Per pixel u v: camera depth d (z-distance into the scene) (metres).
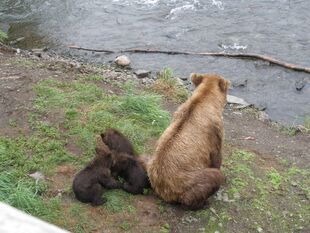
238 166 6.16
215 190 4.94
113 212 4.99
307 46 11.81
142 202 5.18
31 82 8.02
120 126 6.68
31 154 5.93
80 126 6.61
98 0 14.73
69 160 5.85
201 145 4.97
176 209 5.11
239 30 12.66
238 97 10.09
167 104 8.50
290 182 6.02
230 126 8.11
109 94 8.12
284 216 5.34
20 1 14.81
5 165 5.63
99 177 5.05
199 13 13.60
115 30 13.09
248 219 5.19
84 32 13.06
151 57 11.81
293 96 10.14
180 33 12.73
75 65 10.41
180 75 10.98
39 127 6.49
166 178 4.93
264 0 13.97
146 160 5.51
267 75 10.90
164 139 5.04
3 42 12.48
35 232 1.01
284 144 7.47
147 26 13.17
